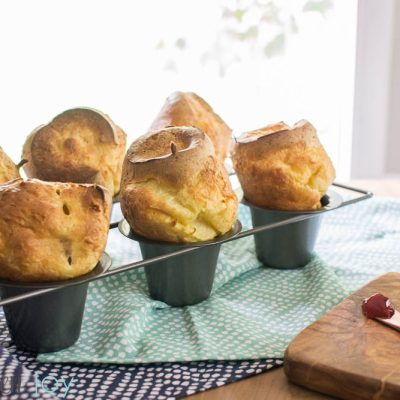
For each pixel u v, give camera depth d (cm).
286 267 88
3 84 135
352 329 70
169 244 77
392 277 78
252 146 86
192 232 77
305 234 87
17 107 137
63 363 70
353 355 66
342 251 92
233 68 146
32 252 68
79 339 74
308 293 82
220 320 76
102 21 138
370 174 139
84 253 70
